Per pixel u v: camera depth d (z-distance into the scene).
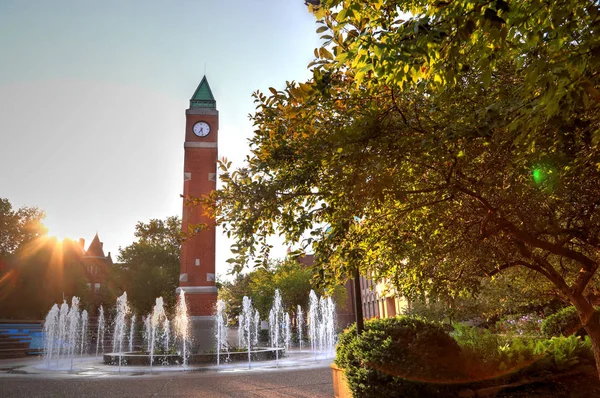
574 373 8.16
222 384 13.79
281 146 4.84
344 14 3.74
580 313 6.78
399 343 7.09
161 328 35.19
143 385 14.05
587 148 4.75
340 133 4.17
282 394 11.34
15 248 49.50
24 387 13.87
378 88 4.48
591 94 3.59
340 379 9.05
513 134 4.40
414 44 3.29
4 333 34.59
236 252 4.51
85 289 55.88
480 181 5.20
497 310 17.48
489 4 3.24
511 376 7.73
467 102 5.02
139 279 57.59
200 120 36.16
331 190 4.73
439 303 17.64
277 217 5.14
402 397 6.66
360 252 6.19
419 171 5.25
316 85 4.01
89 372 18.66
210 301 33.28
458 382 7.12
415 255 7.30
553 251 5.82
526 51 3.88
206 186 34.84
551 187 4.70
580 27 4.16
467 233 6.88
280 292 48.66
